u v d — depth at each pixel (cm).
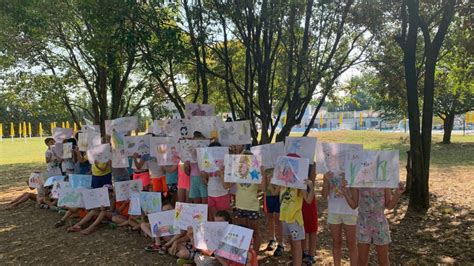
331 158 531
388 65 1259
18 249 715
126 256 668
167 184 858
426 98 944
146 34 927
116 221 827
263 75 1092
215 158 668
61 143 1066
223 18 1062
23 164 2308
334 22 1090
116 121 888
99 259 659
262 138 1123
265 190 663
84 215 869
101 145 877
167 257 661
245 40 1065
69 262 651
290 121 1119
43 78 1603
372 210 498
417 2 892
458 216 890
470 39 1068
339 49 1233
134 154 880
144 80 1630
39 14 1106
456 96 2617
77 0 1052
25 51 1449
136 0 954
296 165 550
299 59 1062
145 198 767
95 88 1681
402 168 1739
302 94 1277
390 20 1091
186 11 1027
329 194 538
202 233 550
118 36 945
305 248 630
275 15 948
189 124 937
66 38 1422
